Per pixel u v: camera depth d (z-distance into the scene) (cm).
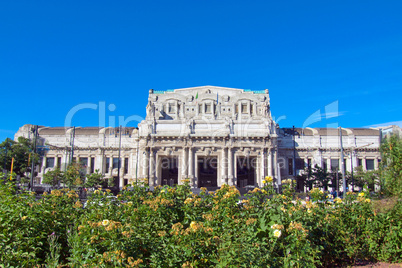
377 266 1418
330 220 1474
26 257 1191
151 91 9962
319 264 1299
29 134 10094
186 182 1794
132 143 9606
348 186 8438
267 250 1134
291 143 9588
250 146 8269
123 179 9612
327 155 9581
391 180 1588
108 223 1119
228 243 1116
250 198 1393
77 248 1156
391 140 1678
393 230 1455
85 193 6756
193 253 1113
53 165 9925
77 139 9975
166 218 1401
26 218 1326
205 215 1364
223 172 8194
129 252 1064
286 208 1335
